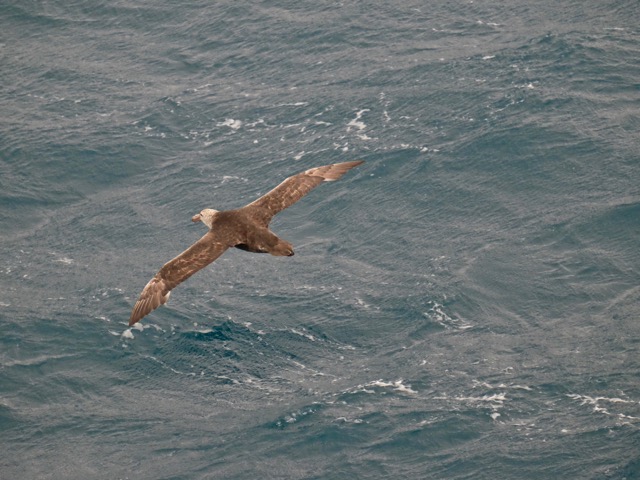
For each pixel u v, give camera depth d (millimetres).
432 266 139000
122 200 155375
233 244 61094
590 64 169125
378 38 182000
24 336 132125
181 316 135125
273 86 174250
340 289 137500
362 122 163375
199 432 117188
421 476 108250
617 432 111125
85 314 135500
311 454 112375
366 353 127812
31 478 112125
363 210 149375
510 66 170500
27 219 153125
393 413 116938
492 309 132000
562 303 131750
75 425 119188
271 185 153375
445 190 150500
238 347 130000
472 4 188000
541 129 157375
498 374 121625
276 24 187875
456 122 160875
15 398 123250
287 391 122688
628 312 128750
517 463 108562
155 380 126125
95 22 193250
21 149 163875
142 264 143500
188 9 194125
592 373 120250
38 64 183250
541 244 140500
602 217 142625
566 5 184375
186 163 160250
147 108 171500
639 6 181500
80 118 170250
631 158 151250
